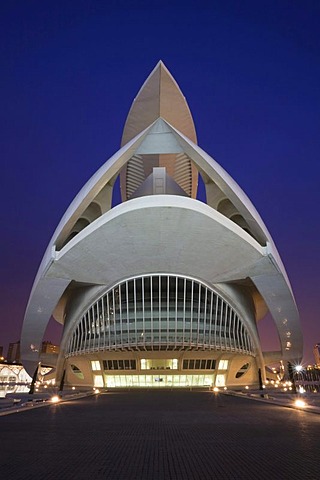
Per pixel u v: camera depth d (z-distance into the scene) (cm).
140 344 3362
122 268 3431
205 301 3575
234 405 1705
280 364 4234
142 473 512
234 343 3647
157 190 3922
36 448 683
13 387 5631
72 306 3894
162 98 4238
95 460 588
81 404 1772
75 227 3897
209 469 533
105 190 3862
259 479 484
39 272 3594
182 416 1230
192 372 3647
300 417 1195
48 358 3941
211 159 3512
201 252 3272
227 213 3938
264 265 3306
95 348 3553
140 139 3341
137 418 1170
